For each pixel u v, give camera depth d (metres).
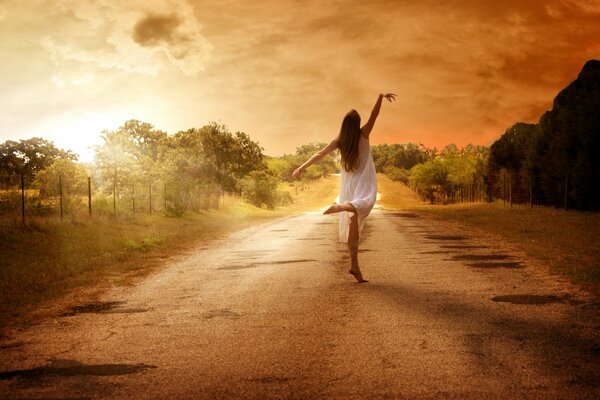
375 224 20.16
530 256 10.03
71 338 5.15
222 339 4.91
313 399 3.41
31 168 47.59
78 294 7.70
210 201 33.44
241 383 3.74
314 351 4.42
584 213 24.08
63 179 21.05
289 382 3.72
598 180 25.06
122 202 22.36
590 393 3.38
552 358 4.06
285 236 16.50
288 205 69.94
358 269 7.45
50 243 13.20
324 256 10.91
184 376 3.92
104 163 23.16
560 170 28.11
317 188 112.81
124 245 13.87
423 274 8.20
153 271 9.80
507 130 45.12
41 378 3.96
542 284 7.14
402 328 5.03
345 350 4.42
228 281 8.29
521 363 3.96
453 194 64.81
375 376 3.79
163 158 41.16
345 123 6.56
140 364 4.24
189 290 7.65
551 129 31.97
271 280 8.14
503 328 4.95
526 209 29.44
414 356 4.20
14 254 11.46
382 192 101.75
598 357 4.06
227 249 13.17
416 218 24.38
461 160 66.12
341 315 5.64
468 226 18.11
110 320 5.91
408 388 3.54
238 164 60.88
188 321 5.69
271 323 5.43
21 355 4.60
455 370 3.85
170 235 16.77
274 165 112.94
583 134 25.73
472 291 6.76
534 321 5.18
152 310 6.36
